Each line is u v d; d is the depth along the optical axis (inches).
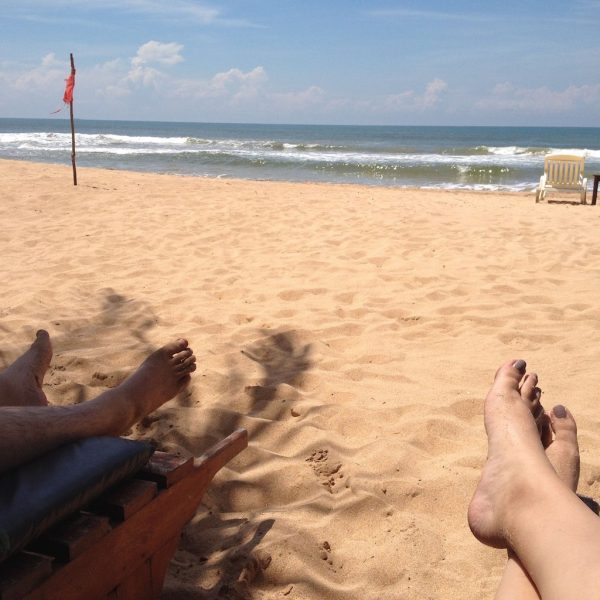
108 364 147.7
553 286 205.3
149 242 268.2
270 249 256.4
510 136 3425.2
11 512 51.8
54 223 305.3
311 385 137.3
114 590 62.0
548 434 86.3
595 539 56.2
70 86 409.7
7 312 182.4
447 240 270.5
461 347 157.9
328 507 95.8
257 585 80.4
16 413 61.4
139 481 65.9
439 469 104.0
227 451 79.0
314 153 1272.1
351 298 196.5
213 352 152.9
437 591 79.6
